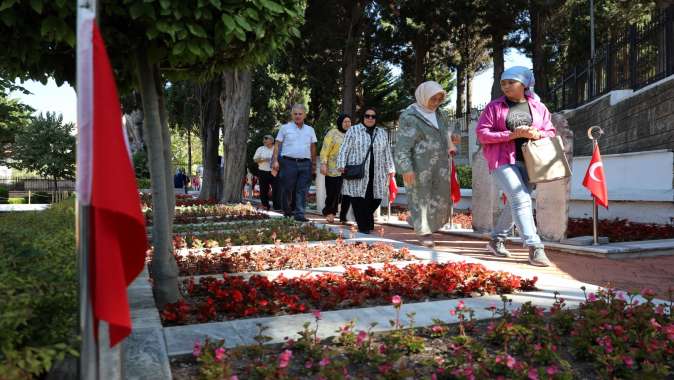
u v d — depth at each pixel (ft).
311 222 36.09
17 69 13.74
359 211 31.60
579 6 113.70
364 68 130.82
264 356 10.69
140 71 13.92
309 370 10.16
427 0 85.97
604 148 52.34
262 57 14.83
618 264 21.93
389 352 10.53
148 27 12.21
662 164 34.91
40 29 11.78
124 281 6.44
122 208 6.21
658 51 42.50
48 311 8.85
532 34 105.40
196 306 14.37
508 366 9.61
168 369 9.64
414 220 25.55
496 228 24.12
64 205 33.42
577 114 62.85
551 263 21.79
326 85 110.52
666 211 32.96
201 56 12.71
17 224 21.40
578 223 33.24
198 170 147.33
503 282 16.14
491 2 85.46
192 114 100.83
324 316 13.24
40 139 129.70
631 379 9.89
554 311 12.72
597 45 114.52
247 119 58.65
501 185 22.39
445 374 9.93
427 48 112.06
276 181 50.29
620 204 36.32
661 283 18.26
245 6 12.64
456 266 18.13
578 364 10.75
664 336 11.16
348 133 31.22
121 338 6.62
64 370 8.55
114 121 6.38
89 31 6.41
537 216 27.76
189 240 27.89
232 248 25.44
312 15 83.82
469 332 12.30
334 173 38.01
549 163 21.13
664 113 38.50
